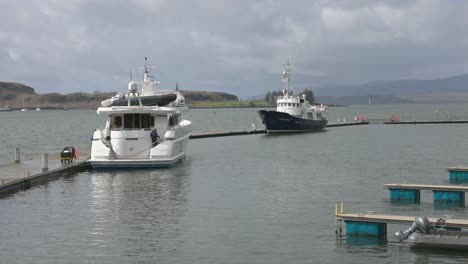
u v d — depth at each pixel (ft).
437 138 267.39
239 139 271.69
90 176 129.90
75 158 150.82
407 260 63.62
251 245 70.08
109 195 104.94
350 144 234.79
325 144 236.02
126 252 67.51
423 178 127.95
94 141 140.67
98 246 70.08
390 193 101.40
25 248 69.26
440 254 65.46
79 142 268.00
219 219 84.23
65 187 114.21
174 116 157.89
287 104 334.03
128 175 131.75
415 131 329.93
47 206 94.58
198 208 92.53
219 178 127.54
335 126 399.24
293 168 147.23
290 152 197.47
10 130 392.27
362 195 104.78
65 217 86.07
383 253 66.18
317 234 75.00
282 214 87.61
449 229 70.54
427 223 68.08
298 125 326.85
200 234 75.46
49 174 122.11
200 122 557.74
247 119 643.04
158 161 141.18
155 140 144.25
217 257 65.41
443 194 98.73
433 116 648.79
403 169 144.56
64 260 64.64
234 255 66.13
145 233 76.13
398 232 70.59
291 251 67.41
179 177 129.08
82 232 76.84
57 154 174.70
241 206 94.07
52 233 76.23
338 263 62.95
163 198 101.91
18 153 145.89
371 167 149.18
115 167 139.03
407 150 202.49
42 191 109.29
